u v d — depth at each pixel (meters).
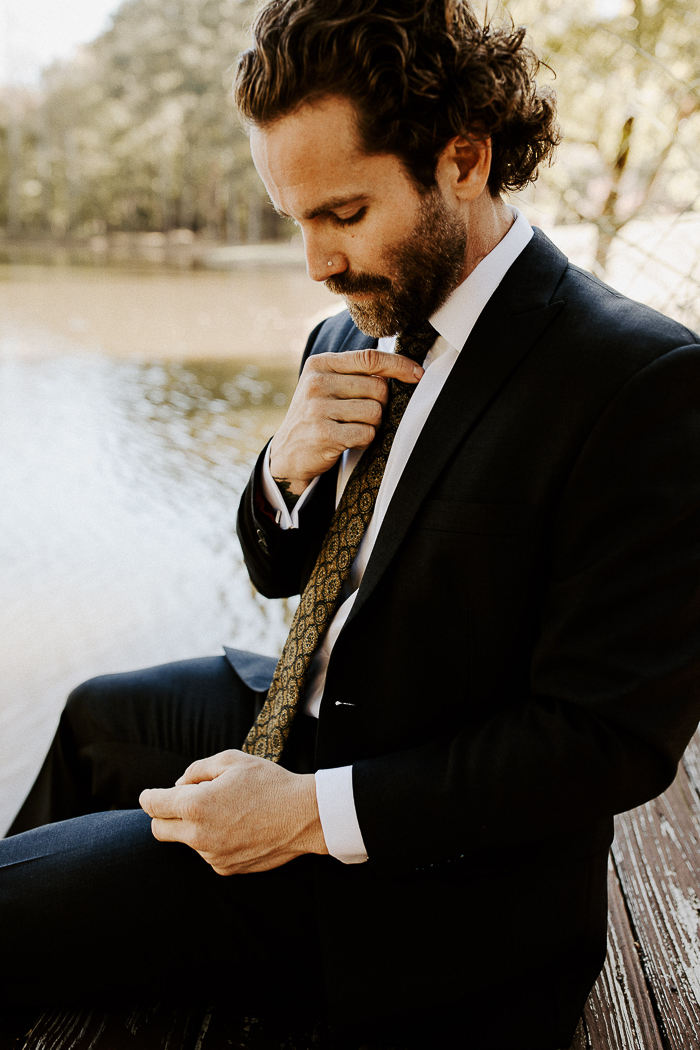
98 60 59.47
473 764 0.95
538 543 0.95
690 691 0.90
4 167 57.50
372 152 0.89
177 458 6.25
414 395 1.08
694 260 2.98
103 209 58.84
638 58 3.99
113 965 1.08
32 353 11.35
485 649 0.99
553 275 1.04
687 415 0.90
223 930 1.07
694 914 1.45
